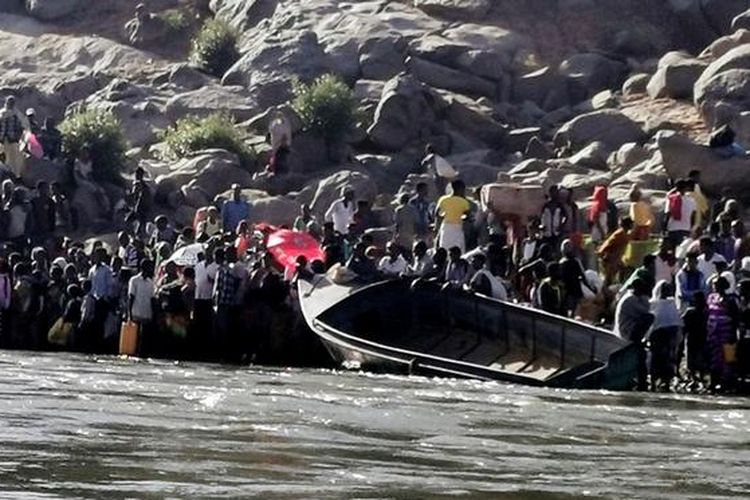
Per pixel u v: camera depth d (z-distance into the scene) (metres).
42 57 132.12
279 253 78.38
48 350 80.00
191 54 126.56
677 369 68.06
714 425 52.25
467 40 119.44
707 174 92.94
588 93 116.75
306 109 107.38
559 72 118.00
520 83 116.75
